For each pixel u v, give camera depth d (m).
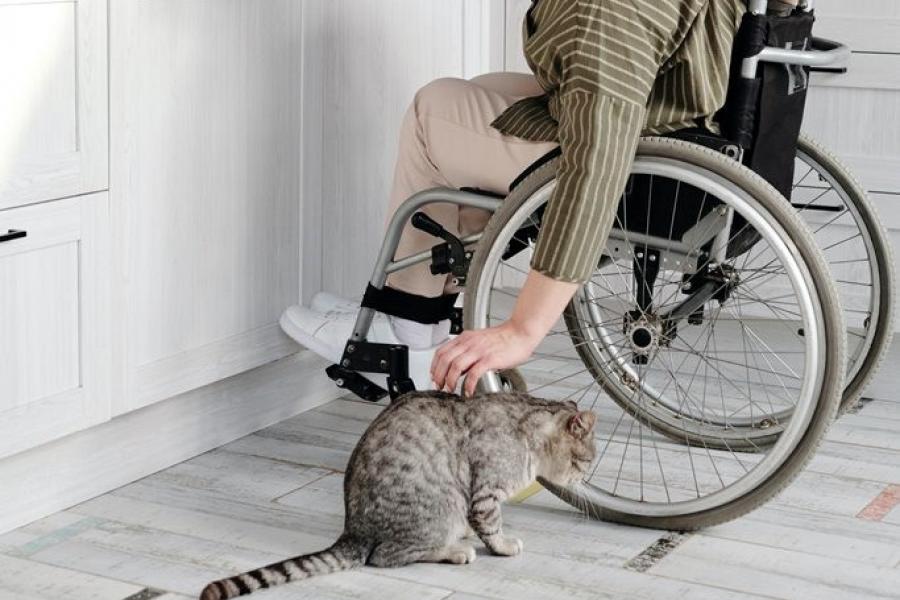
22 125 2.25
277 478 2.68
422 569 2.23
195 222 2.66
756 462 2.77
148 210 2.54
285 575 2.13
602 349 2.88
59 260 2.36
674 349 2.75
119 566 2.25
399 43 3.26
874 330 2.73
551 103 2.39
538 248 2.17
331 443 2.89
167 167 2.57
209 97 2.65
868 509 2.54
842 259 3.76
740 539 2.40
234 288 2.78
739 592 2.19
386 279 2.72
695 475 2.67
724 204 2.39
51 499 2.47
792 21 2.43
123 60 2.42
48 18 2.27
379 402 3.18
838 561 2.31
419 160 2.62
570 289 2.17
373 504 2.19
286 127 2.87
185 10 2.56
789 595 2.18
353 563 2.20
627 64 2.16
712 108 2.32
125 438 2.62
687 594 2.18
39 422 2.36
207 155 2.66
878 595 2.19
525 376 3.33
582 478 2.29
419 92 2.62
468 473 2.21
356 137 3.12
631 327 2.55
